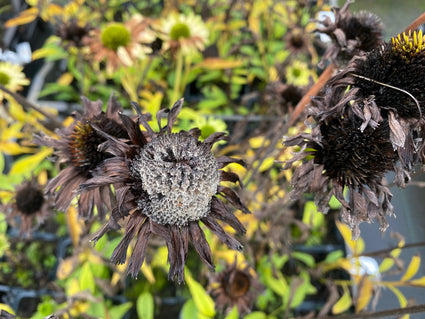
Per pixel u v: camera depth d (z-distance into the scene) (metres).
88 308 0.24
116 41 0.24
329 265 0.27
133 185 0.11
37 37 0.40
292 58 0.31
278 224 0.26
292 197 0.12
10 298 0.26
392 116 0.10
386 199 0.11
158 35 0.27
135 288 0.27
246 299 0.21
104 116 0.14
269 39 0.38
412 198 0.25
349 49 0.14
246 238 0.23
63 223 0.29
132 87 0.30
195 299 0.22
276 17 0.38
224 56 0.36
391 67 0.10
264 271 0.26
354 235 0.11
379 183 0.11
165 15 0.35
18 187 0.22
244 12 0.35
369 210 0.11
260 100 0.35
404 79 0.10
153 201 0.10
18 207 0.21
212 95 0.36
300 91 0.22
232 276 0.20
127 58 0.24
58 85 0.34
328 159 0.12
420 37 0.10
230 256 0.22
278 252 0.27
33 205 0.22
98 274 0.25
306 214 0.27
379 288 0.23
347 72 0.11
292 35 0.29
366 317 0.18
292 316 0.26
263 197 0.26
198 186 0.10
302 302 0.27
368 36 0.15
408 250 0.25
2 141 0.27
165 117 0.23
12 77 0.26
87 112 0.15
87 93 0.35
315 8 0.29
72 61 0.35
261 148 0.23
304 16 0.34
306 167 0.12
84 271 0.23
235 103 0.37
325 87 0.12
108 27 0.24
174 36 0.27
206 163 0.10
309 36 0.29
